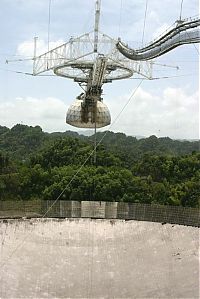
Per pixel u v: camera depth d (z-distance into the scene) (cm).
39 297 3362
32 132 15750
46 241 4053
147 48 4888
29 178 8356
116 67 6203
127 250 3966
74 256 3900
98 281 3591
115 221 4341
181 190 7888
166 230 4122
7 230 4109
